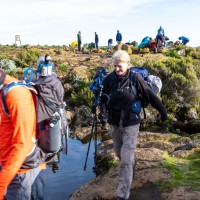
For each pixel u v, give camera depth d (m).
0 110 2.45
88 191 4.86
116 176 5.25
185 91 11.96
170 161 5.75
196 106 11.89
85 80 14.16
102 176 5.45
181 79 11.98
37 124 2.61
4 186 2.38
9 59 20.14
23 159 2.40
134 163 4.25
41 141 2.66
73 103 12.12
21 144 2.38
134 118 3.99
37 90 2.58
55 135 2.67
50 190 5.22
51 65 7.86
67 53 29.30
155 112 10.37
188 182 4.84
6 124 2.48
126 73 4.01
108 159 6.20
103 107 4.45
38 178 2.88
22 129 2.38
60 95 2.69
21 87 2.46
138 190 4.70
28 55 20.47
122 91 3.94
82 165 6.38
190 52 26.81
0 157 2.56
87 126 9.88
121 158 3.97
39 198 2.91
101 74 6.11
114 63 3.96
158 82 4.28
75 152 7.22
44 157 2.72
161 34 28.56
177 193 4.47
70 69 17.03
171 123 10.06
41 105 2.57
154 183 4.87
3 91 2.40
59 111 2.70
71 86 13.64
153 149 6.34
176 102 11.76
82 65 19.22
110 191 4.80
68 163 6.48
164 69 13.70
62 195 5.04
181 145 6.68
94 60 21.48
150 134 7.73
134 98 3.95
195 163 5.61
